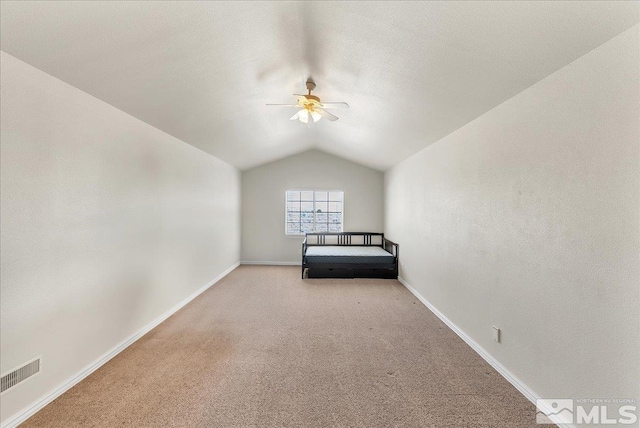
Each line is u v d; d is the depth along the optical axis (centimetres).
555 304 171
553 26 141
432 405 185
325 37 204
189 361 237
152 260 302
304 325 313
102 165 232
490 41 163
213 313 348
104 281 235
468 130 273
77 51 172
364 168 652
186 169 377
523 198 198
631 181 130
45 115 184
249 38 200
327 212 662
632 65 129
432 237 361
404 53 199
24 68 171
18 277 168
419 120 307
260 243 649
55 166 191
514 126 207
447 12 150
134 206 273
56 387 191
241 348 260
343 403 186
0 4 133
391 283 490
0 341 160
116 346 248
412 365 232
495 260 229
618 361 135
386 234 617
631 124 130
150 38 177
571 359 160
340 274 523
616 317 136
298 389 201
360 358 243
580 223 154
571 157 160
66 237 199
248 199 647
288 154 623
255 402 187
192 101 273
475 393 197
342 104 279
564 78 164
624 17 125
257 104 325
